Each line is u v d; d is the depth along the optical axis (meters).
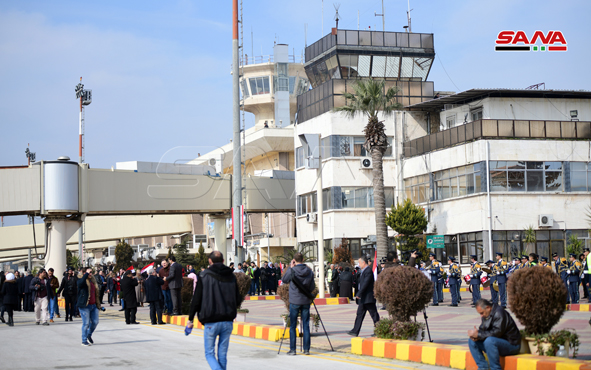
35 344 14.92
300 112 50.25
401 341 11.45
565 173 38.97
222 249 46.22
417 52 48.91
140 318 23.61
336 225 45.03
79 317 25.69
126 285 20.56
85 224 63.59
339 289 33.84
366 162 45.72
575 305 21.64
